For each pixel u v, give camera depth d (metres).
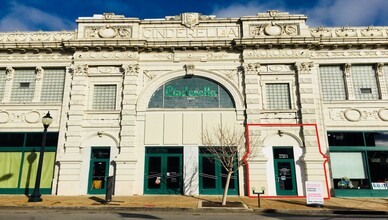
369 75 20.23
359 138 18.91
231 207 13.23
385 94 19.59
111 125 19.39
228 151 17.69
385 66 20.27
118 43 20.33
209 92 20.12
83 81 20.08
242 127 19.17
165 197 17.05
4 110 19.88
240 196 17.80
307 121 18.94
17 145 19.38
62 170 18.42
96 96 20.17
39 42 20.58
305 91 19.50
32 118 19.72
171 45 20.48
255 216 11.39
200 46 20.48
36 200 14.84
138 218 10.50
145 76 20.39
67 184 18.19
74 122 19.22
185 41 20.44
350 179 18.34
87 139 19.23
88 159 18.89
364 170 18.47
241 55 20.62
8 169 19.06
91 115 19.62
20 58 20.83
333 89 20.05
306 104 19.27
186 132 19.20
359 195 17.97
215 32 21.25
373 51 20.30
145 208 13.04
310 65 19.97
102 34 21.02
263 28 20.95
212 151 17.83
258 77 20.09
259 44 20.22
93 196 17.38
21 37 21.30
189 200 15.80
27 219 10.17
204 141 18.84
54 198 16.42
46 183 18.75
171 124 19.36
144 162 18.83
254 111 19.28
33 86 20.67
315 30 21.05
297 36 20.08
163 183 18.58
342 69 20.39
